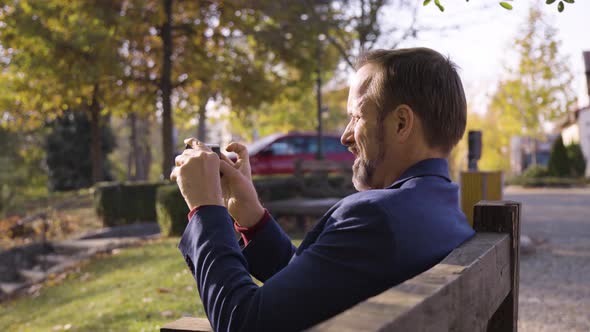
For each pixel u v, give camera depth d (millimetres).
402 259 1076
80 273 8578
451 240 1201
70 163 29828
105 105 16359
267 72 15555
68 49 12922
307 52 14648
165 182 13945
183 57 15477
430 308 826
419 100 1264
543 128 32875
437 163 1290
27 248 10836
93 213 15445
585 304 5492
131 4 12992
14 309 7289
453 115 1296
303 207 9148
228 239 1157
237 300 1074
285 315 1042
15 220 13758
